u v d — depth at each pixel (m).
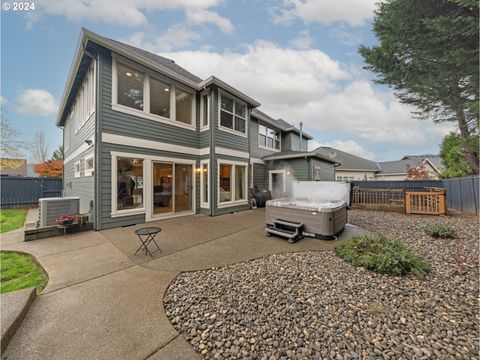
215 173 7.83
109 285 2.75
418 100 6.30
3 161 13.48
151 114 6.61
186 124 7.75
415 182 10.95
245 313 2.18
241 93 8.60
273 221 5.36
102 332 1.91
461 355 1.64
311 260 3.57
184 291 2.61
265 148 12.54
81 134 7.44
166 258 3.67
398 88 6.20
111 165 5.66
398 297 2.44
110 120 5.66
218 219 7.12
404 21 4.76
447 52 4.49
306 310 2.21
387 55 5.39
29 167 21.70
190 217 7.46
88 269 3.22
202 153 8.16
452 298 2.41
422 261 3.17
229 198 8.63
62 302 2.36
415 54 5.02
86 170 6.66
